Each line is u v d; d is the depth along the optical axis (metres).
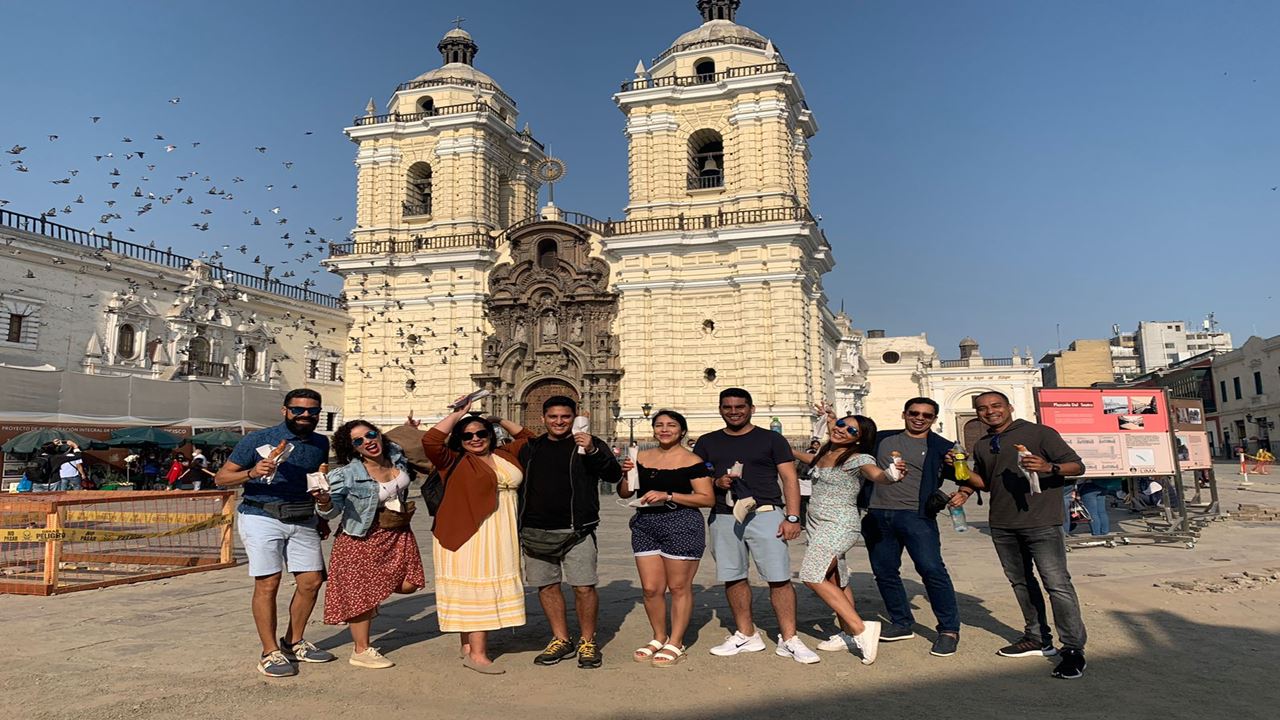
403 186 43.12
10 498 11.26
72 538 11.05
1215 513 18.33
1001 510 7.32
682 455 7.55
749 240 36.53
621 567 13.18
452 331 41.41
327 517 7.56
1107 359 75.44
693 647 7.81
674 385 37.38
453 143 42.12
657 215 38.66
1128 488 19.84
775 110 37.44
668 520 7.37
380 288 42.19
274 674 6.84
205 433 30.92
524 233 41.50
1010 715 5.83
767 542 7.42
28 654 7.66
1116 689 6.39
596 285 40.12
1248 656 7.25
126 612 9.56
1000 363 63.41
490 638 8.23
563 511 7.30
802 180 42.00
